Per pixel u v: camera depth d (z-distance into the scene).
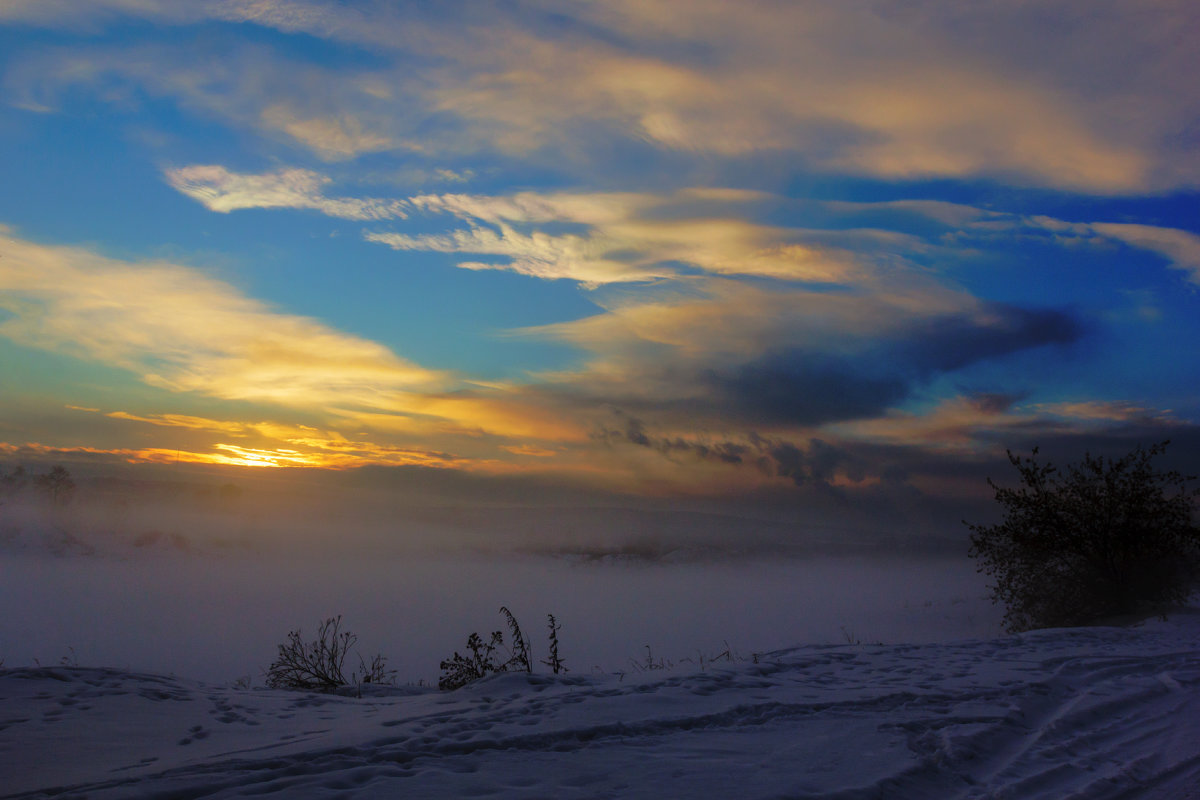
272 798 4.78
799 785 5.22
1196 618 18.72
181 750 6.39
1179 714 7.98
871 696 8.16
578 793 4.95
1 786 5.22
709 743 6.33
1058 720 7.51
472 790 4.97
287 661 13.26
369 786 5.01
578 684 8.86
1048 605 24.20
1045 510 23.70
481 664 12.80
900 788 5.32
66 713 7.53
